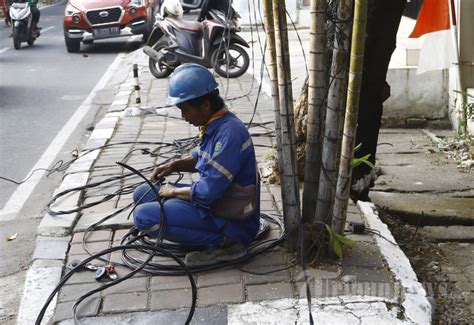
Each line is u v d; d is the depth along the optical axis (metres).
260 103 8.84
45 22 22.16
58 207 4.84
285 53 3.52
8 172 6.28
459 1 7.61
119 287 3.60
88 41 15.11
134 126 7.62
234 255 3.81
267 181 5.32
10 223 4.95
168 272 3.72
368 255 3.89
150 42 11.12
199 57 10.77
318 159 3.82
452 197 5.82
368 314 3.26
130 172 5.71
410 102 8.33
